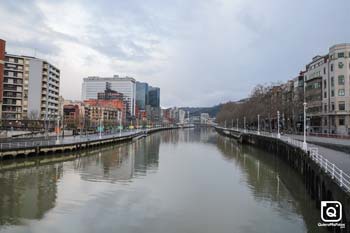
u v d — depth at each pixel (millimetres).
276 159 64062
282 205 29766
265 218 26141
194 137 152375
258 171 48781
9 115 138375
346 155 39375
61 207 28734
